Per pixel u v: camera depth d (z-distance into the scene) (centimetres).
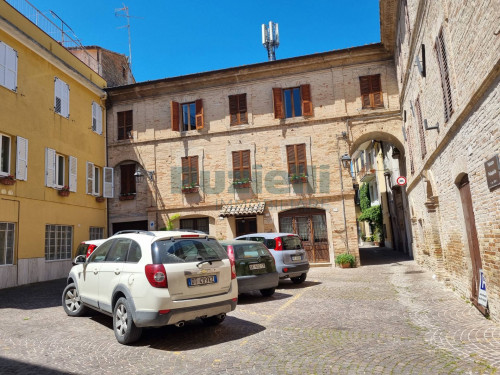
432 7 826
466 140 664
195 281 567
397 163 2066
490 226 581
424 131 1080
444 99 792
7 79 1386
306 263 1180
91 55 2273
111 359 500
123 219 1984
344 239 1708
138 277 552
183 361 486
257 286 923
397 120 1725
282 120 1830
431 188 1096
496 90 504
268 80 1875
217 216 1853
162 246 568
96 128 1975
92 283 677
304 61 1816
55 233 1612
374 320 675
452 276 925
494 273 587
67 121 1736
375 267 1608
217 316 655
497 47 476
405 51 1295
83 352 532
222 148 1888
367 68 1777
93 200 1897
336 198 1736
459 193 781
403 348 510
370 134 1783
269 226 1791
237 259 925
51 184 1577
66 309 787
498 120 505
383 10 1456
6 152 1388
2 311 862
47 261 1538
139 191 1983
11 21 1460
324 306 816
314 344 541
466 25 606
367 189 3634
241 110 1889
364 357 479
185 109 1984
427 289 982
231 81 1916
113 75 2489
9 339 611
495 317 607
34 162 1499
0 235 1321
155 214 1927
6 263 1338
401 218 2258
